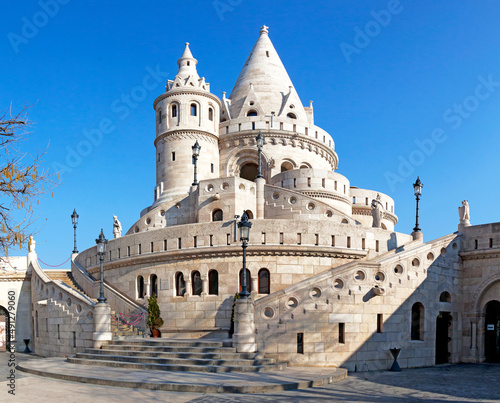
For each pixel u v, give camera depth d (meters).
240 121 49.50
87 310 28.17
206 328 30.17
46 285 34.81
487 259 29.67
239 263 31.08
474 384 20.67
